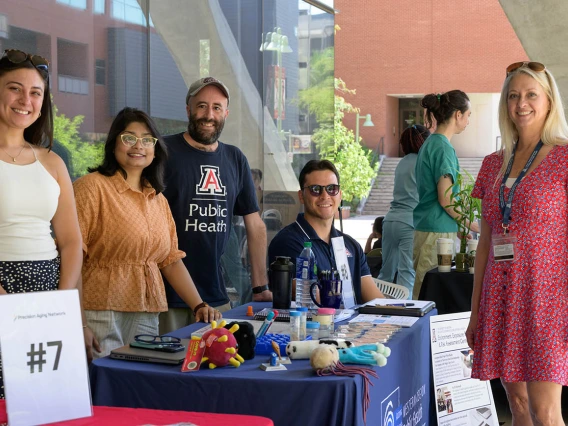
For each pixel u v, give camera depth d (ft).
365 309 12.15
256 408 8.09
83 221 10.84
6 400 5.93
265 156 20.13
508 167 10.77
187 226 12.93
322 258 12.80
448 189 17.06
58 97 13.05
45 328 6.19
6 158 9.56
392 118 84.07
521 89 10.50
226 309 13.50
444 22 79.82
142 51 15.20
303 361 8.91
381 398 9.04
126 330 11.26
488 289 10.69
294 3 21.40
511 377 10.34
